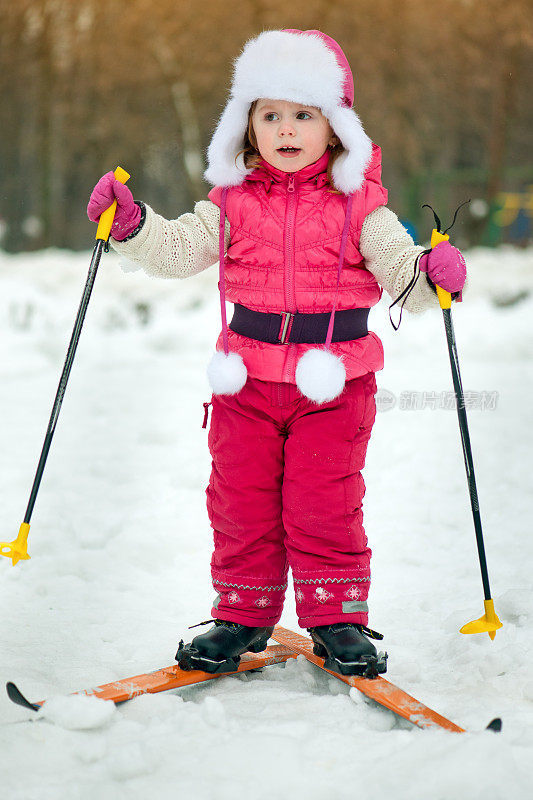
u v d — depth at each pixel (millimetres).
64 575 4004
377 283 3070
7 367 9227
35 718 2494
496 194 27953
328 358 2820
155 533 4465
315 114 2955
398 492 5316
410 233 3047
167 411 7367
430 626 3477
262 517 3004
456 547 4379
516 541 4441
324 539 2934
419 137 29562
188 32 27734
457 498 5168
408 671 2988
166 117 29797
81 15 27125
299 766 2285
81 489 5270
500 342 10625
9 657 3051
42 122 28047
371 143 2979
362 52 27562
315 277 2926
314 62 2887
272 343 2961
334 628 2895
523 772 2246
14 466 5730
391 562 4223
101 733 2463
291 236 2912
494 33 27031
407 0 26922
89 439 6449
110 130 28984
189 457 5926
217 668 2865
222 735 2441
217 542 3078
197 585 3924
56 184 33000
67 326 12320
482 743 2225
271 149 2955
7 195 30453
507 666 2988
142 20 27172
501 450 6176
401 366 9664
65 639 3285
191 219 3082
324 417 2920
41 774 2246
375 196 2941
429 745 2309
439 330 11461
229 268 3029
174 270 3057
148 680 2797
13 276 16578
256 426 2969
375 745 2404
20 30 26672
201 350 10789
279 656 3076
